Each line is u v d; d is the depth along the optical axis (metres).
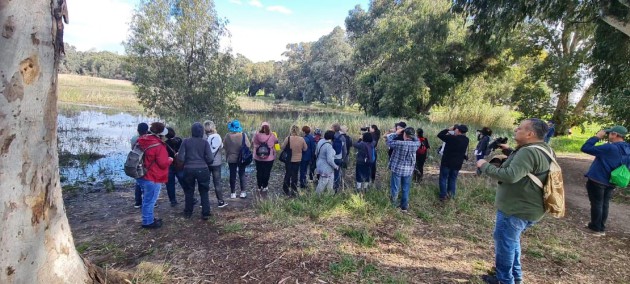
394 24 23.88
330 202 5.56
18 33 1.91
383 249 4.18
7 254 1.97
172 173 5.63
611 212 6.28
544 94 17.02
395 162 5.65
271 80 80.06
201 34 15.13
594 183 5.12
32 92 2.00
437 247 4.34
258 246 4.09
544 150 2.91
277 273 3.50
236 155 6.23
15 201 1.97
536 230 5.04
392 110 24.45
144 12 14.41
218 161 5.64
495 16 10.77
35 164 2.05
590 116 16.47
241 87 16.39
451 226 5.08
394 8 26.34
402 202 5.65
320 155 6.18
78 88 40.22
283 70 77.25
